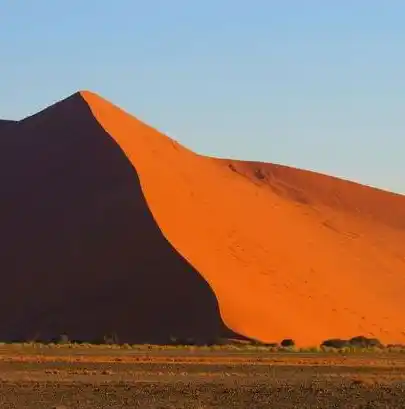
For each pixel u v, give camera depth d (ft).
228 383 229.86
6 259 521.65
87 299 481.46
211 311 460.96
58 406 177.47
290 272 560.61
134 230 503.20
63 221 527.40
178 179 581.53
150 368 274.98
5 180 574.56
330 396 201.26
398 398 198.49
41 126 610.24
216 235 543.39
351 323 542.16
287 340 458.50
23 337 472.85
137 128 624.59
